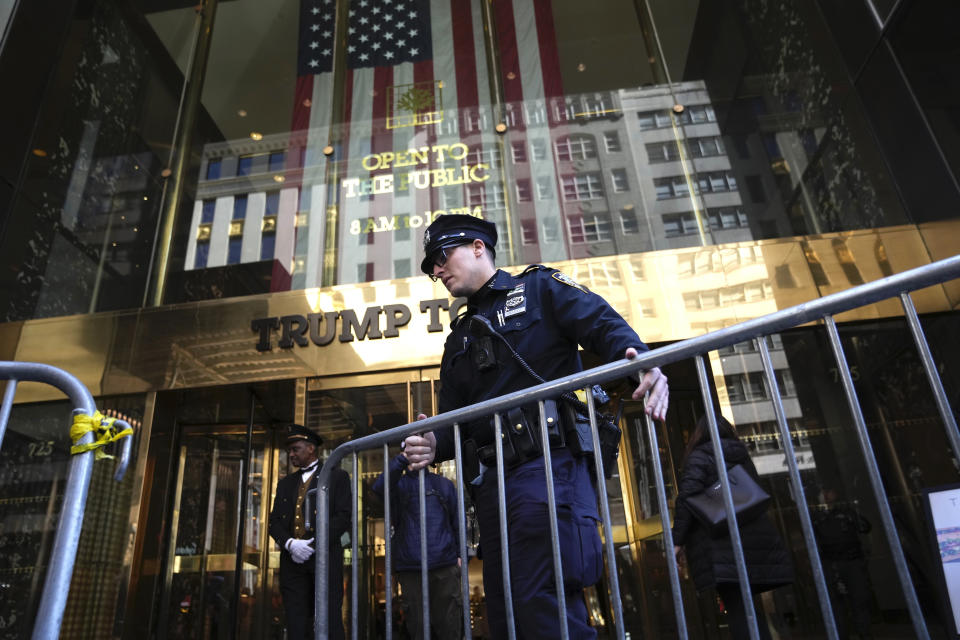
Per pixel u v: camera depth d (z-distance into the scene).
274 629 5.66
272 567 5.87
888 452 4.89
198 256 6.39
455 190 6.48
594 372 1.66
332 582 3.72
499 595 1.74
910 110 5.29
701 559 2.79
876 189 5.61
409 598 3.76
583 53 7.20
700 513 2.80
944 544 2.01
